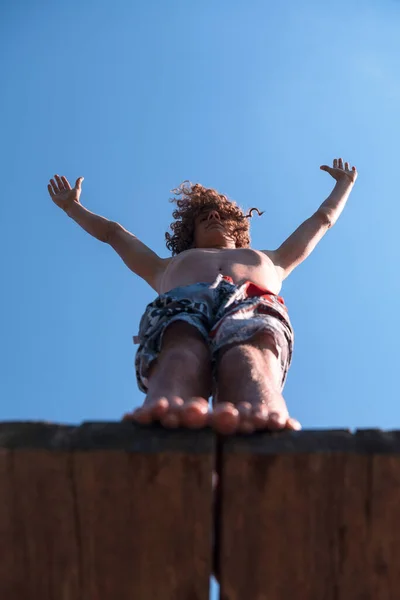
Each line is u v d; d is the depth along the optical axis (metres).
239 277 4.27
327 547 2.20
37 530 2.21
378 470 2.17
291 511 2.20
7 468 2.20
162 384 3.13
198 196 5.23
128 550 2.21
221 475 2.23
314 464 2.18
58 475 2.19
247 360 3.28
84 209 5.48
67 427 2.33
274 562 2.22
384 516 2.18
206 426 2.39
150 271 4.84
